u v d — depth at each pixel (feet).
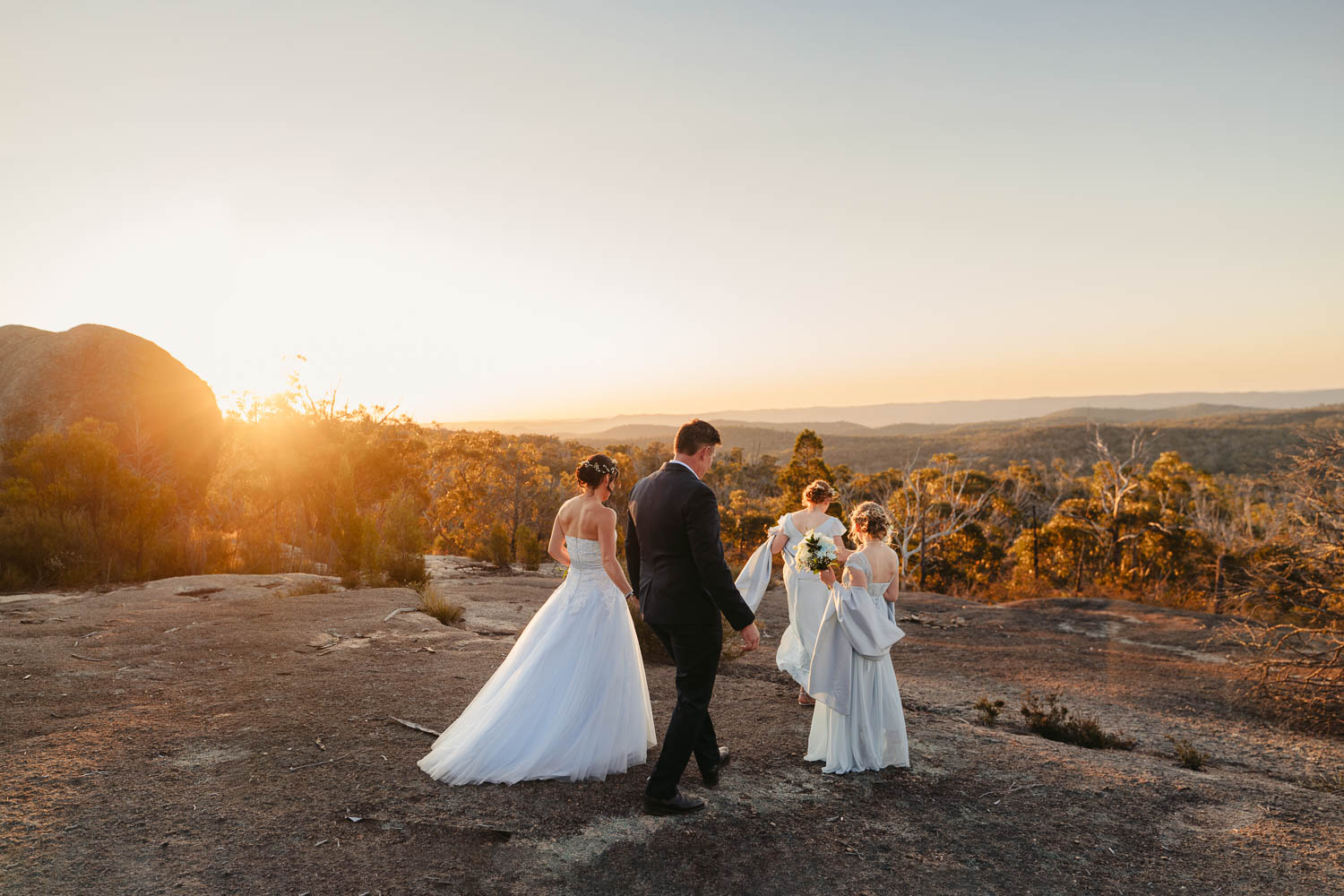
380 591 36.32
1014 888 10.85
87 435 45.21
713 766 13.94
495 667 21.58
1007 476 184.65
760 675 24.16
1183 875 11.47
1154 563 106.22
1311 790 16.56
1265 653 28.60
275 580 39.06
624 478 119.44
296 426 64.75
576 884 10.19
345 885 9.78
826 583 15.35
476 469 142.72
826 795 13.76
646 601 12.75
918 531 108.27
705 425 13.16
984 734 18.54
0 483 49.03
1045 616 40.83
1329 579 29.60
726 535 146.10
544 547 57.88
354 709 17.08
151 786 12.55
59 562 37.65
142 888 9.45
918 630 37.06
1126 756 18.16
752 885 10.48
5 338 63.31
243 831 11.05
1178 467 132.26
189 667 21.02
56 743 14.44
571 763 13.41
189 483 61.21
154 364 63.10
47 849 10.28
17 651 22.04
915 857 11.58
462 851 10.82
